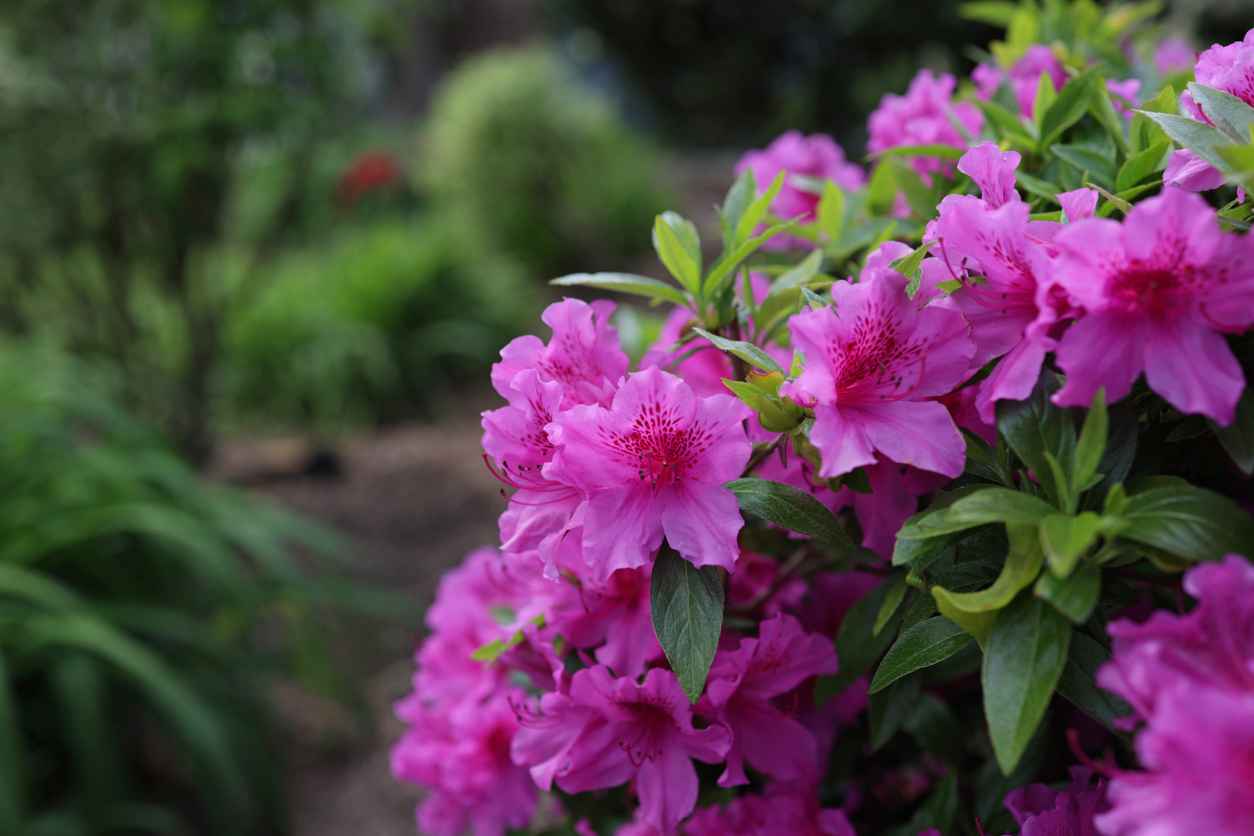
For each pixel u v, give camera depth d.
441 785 0.73
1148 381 0.47
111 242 2.23
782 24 4.45
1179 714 0.39
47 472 1.64
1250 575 0.43
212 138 2.08
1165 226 0.46
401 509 2.56
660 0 4.76
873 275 0.52
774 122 4.35
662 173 4.93
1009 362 0.50
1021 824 0.56
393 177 3.77
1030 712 0.47
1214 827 0.39
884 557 0.58
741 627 0.63
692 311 0.64
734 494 0.53
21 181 2.12
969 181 0.66
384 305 3.32
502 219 4.34
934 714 0.65
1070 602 0.46
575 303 0.57
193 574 1.70
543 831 0.72
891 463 0.56
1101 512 0.50
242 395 3.11
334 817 1.63
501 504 2.57
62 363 1.92
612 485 0.53
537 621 0.61
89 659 1.49
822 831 0.63
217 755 1.39
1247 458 0.48
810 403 0.53
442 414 3.21
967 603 0.47
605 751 0.58
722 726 0.57
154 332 2.43
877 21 3.51
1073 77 0.68
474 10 5.86
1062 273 0.47
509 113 4.29
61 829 1.39
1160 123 0.51
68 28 2.04
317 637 1.76
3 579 1.43
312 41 2.16
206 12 2.02
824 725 0.65
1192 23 2.14
